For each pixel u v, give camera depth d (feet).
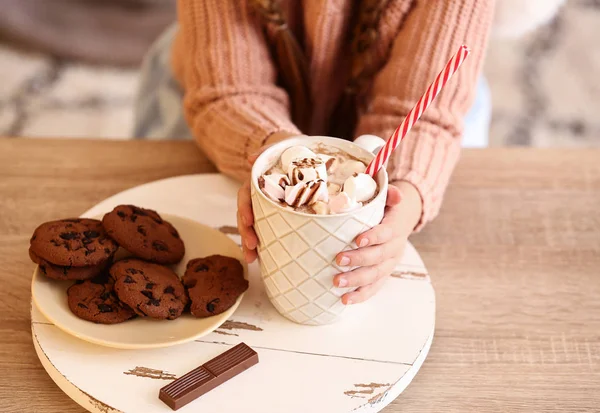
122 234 2.44
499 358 2.45
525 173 3.15
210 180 3.00
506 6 3.84
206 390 2.24
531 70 7.80
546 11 3.91
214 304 2.37
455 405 2.32
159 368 2.30
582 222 2.94
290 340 2.41
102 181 3.01
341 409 2.22
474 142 4.10
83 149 3.17
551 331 2.54
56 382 2.30
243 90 3.15
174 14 8.33
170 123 4.17
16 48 8.01
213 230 2.69
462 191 3.05
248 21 3.22
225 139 2.99
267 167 2.38
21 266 2.65
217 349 2.37
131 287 2.33
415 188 2.71
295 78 3.33
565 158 3.25
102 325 2.33
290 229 2.23
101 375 2.27
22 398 2.29
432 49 3.00
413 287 2.60
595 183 3.12
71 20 8.14
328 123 3.60
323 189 2.24
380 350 2.38
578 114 7.21
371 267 2.37
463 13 2.98
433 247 2.81
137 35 8.16
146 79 4.56
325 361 2.35
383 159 2.28
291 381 2.29
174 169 3.11
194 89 3.21
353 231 2.24
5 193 2.91
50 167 3.05
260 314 2.48
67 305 2.37
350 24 3.34
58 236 2.40
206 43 3.22
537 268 2.75
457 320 2.56
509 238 2.85
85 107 7.27
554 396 2.35
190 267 2.50
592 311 2.61
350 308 2.52
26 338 2.45
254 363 2.32
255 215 2.32
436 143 2.89
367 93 3.42
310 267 2.29
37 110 7.15
